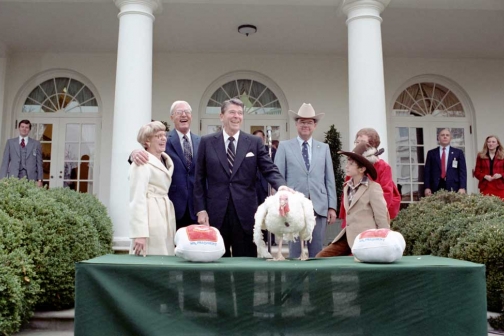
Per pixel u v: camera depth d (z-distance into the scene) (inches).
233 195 130.3
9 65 354.0
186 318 77.4
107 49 351.3
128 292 77.6
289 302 77.5
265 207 92.7
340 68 363.9
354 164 126.3
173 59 358.3
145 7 233.8
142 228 113.3
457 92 374.0
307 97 360.2
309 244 157.2
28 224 136.2
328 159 167.2
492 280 130.0
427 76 371.9
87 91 361.4
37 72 356.2
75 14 286.2
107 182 346.9
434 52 358.3
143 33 231.5
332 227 295.9
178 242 86.2
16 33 319.3
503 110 369.1
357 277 78.2
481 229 141.3
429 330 77.4
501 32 318.0
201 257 84.2
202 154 133.8
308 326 77.4
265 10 281.7
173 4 271.1
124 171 223.1
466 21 299.0
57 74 359.3
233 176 131.3
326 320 77.4
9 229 129.3
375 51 235.6
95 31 314.5
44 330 137.1
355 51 237.1
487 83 371.2
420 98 373.1
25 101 358.6
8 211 138.1
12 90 353.4
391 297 77.9
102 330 77.0
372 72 234.1
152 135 125.1
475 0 255.0
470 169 366.3
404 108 370.9
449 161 287.4
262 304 77.5
